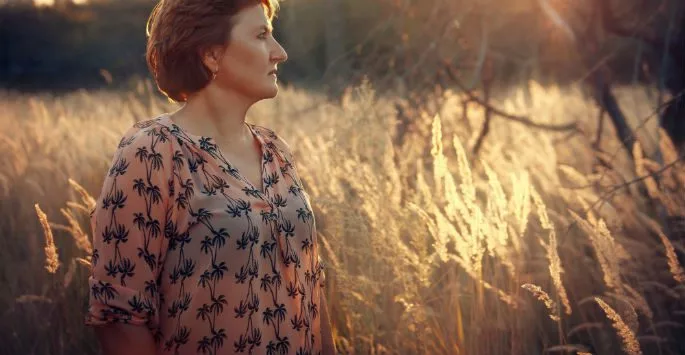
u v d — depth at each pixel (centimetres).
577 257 396
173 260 178
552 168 511
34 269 422
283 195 195
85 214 462
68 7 2273
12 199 556
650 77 562
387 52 628
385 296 344
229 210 180
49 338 379
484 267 364
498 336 321
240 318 180
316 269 205
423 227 314
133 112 780
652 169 444
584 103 780
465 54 596
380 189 342
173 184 177
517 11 574
